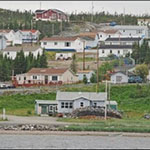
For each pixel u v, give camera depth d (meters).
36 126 125.44
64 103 148.12
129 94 165.25
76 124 129.62
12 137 117.12
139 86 169.75
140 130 124.94
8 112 147.88
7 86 173.88
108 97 158.75
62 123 130.75
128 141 116.06
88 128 124.50
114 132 123.88
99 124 130.38
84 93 151.25
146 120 139.25
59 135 120.44
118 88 170.00
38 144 110.56
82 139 116.81
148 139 119.19
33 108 156.38
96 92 157.62
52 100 155.25
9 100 159.50
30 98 162.62
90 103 148.75
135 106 156.25
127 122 134.88
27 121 132.12
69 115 143.75
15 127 125.25
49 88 169.88
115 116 142.12
